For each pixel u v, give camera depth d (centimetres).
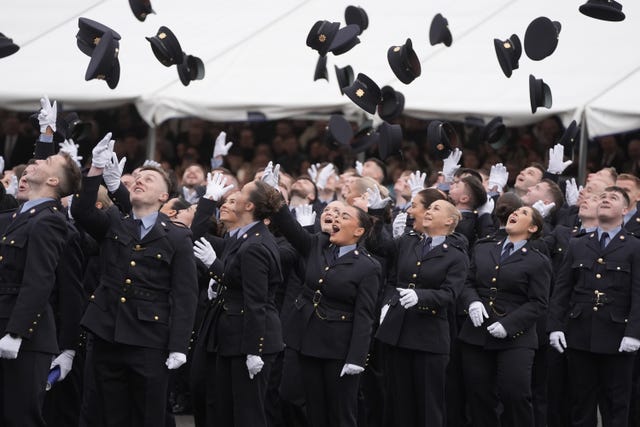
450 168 2639
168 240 1958
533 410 2491
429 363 2219
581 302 2362
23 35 3981
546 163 3753
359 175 2836
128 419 1953
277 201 2067
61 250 1898
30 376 1864
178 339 1931
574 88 3616
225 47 3959
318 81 3747
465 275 2230
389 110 2383
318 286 2105
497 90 3656
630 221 2550
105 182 2044
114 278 1925
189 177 3112
